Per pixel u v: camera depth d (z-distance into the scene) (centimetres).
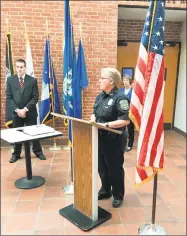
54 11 409
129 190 287
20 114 342
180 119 557
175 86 577
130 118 197
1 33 407
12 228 216
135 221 227
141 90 192
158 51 181
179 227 218
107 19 420
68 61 293
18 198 267
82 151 217
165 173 338
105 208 247
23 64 346
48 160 379
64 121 426
